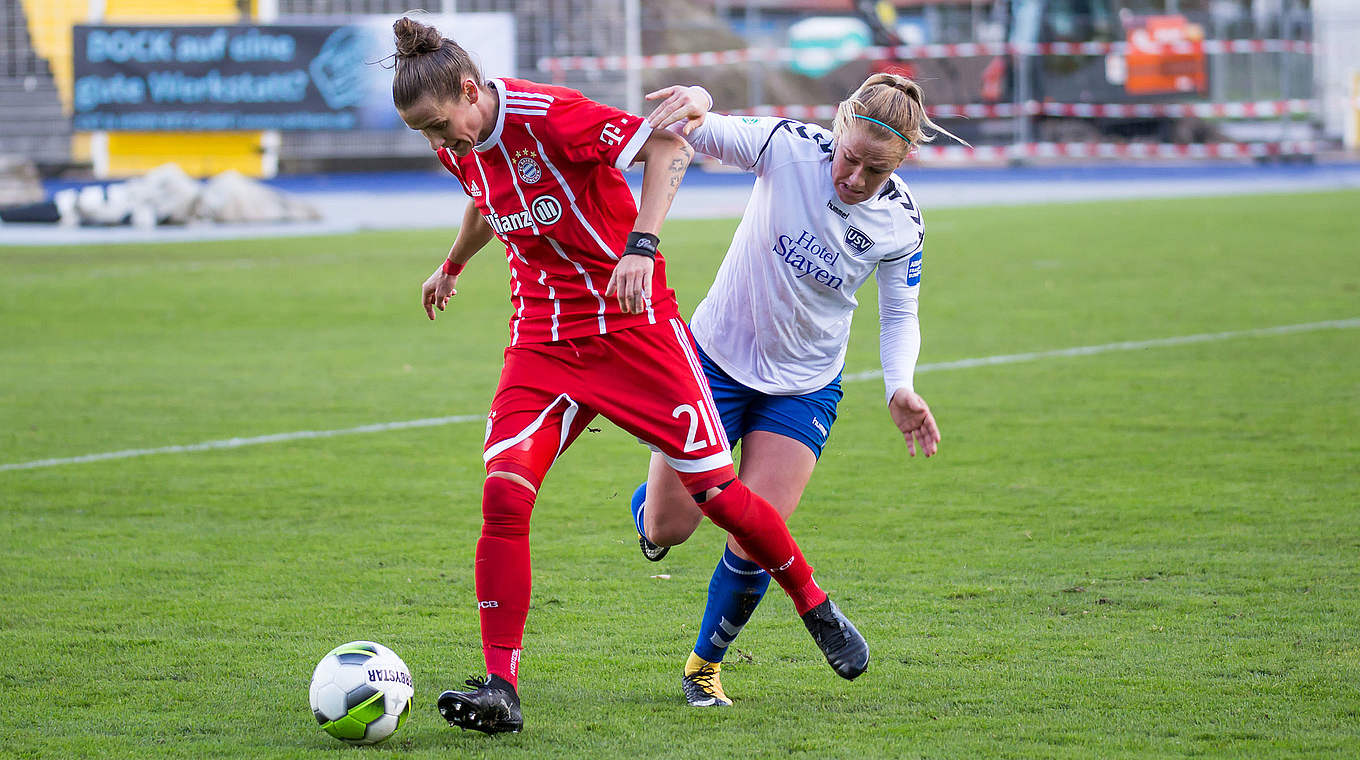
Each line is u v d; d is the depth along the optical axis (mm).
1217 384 23469
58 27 71438
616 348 10180
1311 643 11500
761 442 11203
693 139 10891
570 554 14719
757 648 11859
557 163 9867
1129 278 37375
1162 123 85938
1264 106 82625
